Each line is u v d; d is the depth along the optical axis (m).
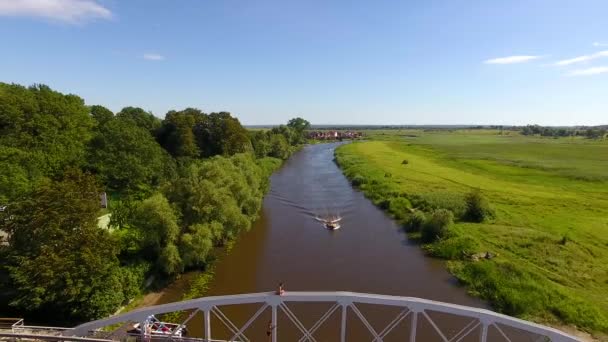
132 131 65.81
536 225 52.38
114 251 30.84
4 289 28.70
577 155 127.12
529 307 32.25
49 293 26.75
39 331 23.86
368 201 72.38
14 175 40.75
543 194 70.75
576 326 29.92
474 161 116.69
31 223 27.73
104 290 29.75
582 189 74.94
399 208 64.00
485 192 72.12
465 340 28.91
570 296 33.38
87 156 60.09
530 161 113.44
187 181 41.44
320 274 39.91
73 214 29.25
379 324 30.77
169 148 89.69
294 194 77.38
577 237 47.50
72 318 28.69
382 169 101.31
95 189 33.34
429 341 28.73
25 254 27.73
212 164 48.34
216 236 41.00
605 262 40.47
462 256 43.41
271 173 103.12
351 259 44.09
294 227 55.88
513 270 38.00
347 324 30.72
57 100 63.34
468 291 36.34
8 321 27.25
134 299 33.50
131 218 38.62
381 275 39.91
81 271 27.91
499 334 29.67
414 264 42.84
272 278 38.88
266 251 46.16
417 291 36.53
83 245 28.77
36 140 54.12
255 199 51.66
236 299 20.23
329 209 66.31
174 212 38.28
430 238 49.47
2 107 52.47
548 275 37.78
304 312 32.44
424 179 86.69
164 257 36.03
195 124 97.19
